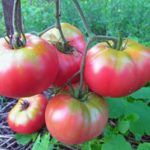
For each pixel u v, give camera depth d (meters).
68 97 0.26
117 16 0.88
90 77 0.24
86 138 0.26
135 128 0.33
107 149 0.30
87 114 0.25
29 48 0.22
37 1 0.96
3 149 0.39
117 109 0.34
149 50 0.25
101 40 0.25
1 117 0.43
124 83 0.23
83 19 0.24
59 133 0.25
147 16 0.88
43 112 0.36
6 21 0.51
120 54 0.24
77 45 0.27
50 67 0.22
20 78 0.22
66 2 0.89
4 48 0.22
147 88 0.36
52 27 0.28
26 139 0.38
